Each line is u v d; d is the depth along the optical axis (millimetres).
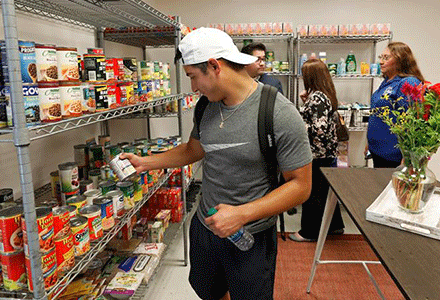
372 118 2695
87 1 1580
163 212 2744
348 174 1874
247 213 1184
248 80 1317
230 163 1341
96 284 1753
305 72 2836
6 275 1035
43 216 1032
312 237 3021
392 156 2549
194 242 1557
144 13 1917
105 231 1465
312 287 2357
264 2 4098
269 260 1454
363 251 2852
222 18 4164
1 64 970
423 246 1123
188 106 3137
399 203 1340
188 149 1683
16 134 911
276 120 1242
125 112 1641
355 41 4074
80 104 1260
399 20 4020
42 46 1071
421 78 2514
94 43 2541
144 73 2072
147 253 2191
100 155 1954
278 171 1439
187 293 2301
